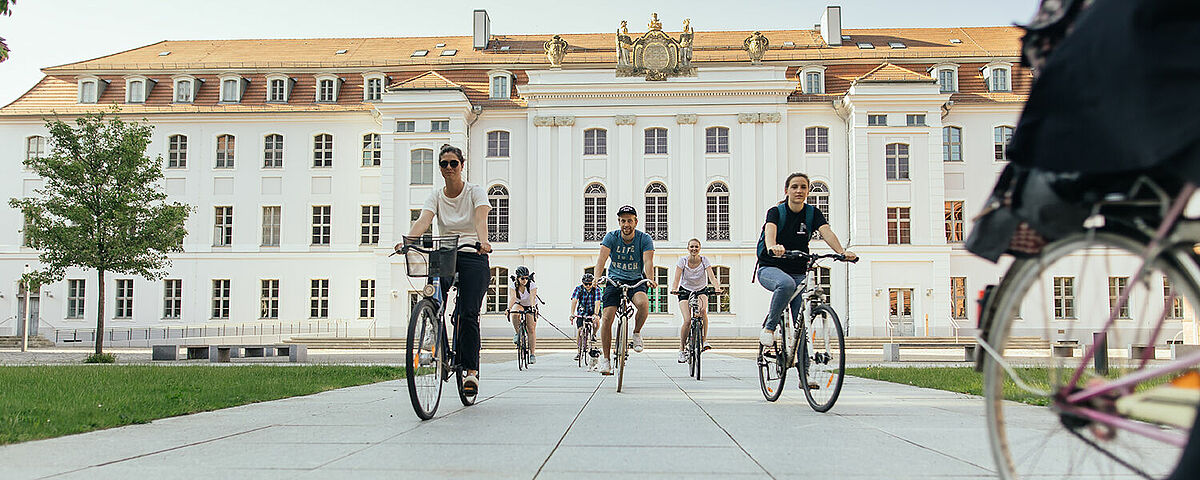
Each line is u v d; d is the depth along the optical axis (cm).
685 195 3638
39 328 3862
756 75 3656
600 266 902
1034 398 634
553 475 376
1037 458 378
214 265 3912
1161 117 191
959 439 489
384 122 3672
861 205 3559
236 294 3900
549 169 3672
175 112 3941
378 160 3938
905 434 512
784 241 711
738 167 3644
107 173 2178
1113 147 204
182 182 3959
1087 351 242
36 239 2097
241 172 3956
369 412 651
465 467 397
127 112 3953
